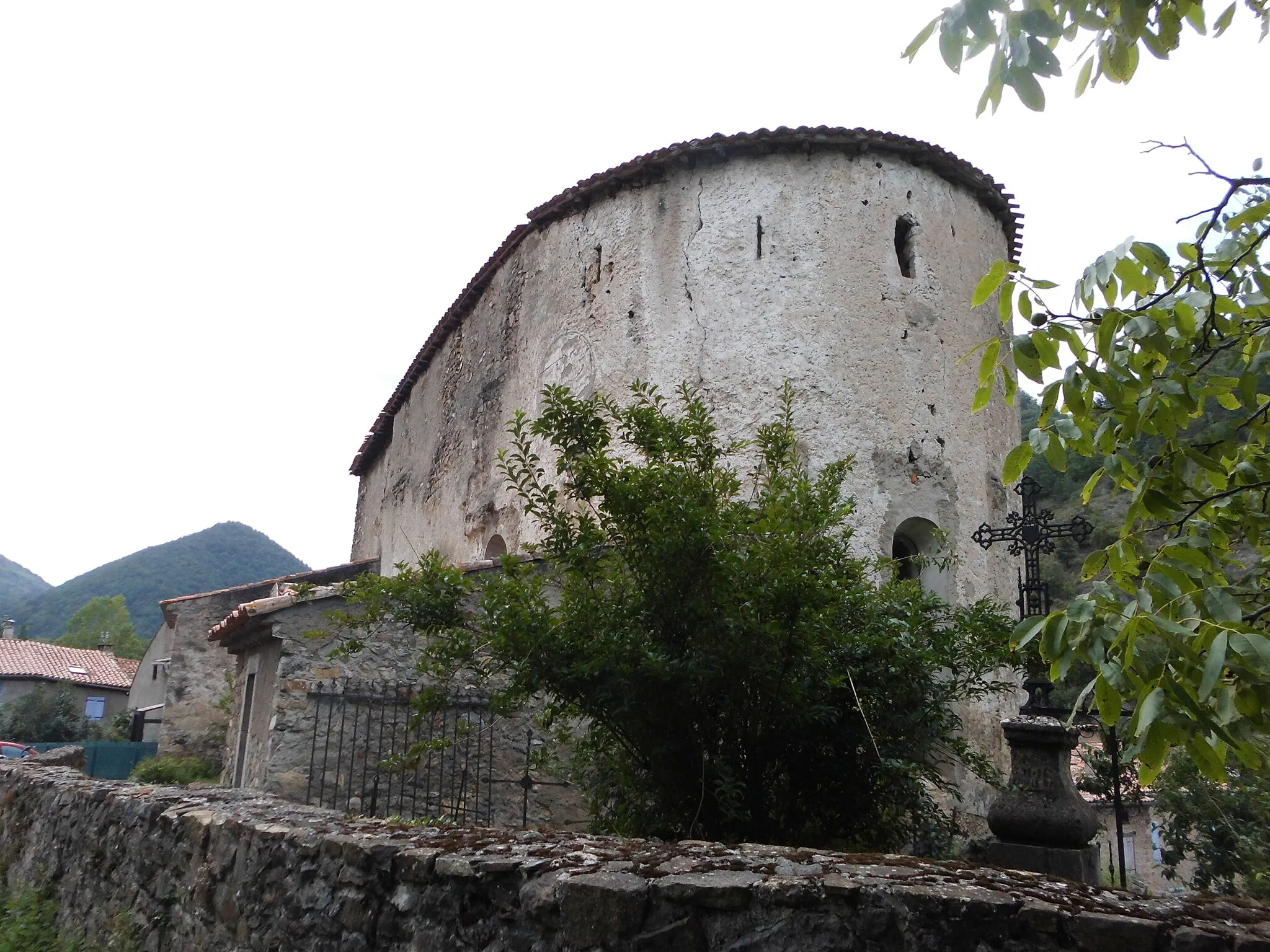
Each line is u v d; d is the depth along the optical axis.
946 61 2.76
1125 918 2.05
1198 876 7.95
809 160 10.31
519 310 12.81
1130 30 2.70
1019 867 4.66
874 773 4.82
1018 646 2.85
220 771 16.25
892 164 10.45
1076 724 5.28
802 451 9.28
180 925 4.25
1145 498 2.98
